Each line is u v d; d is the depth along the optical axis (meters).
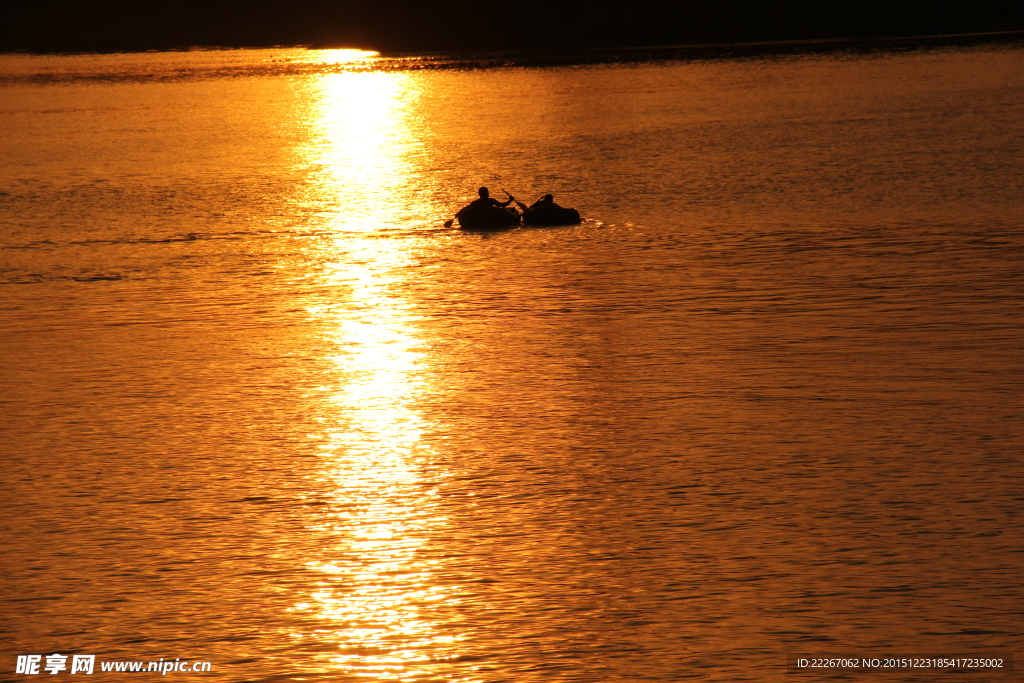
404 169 143.75
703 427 51.75
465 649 34.56
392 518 43.19
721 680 32.69
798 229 97.06
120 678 33.56
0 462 49.62
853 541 40.16
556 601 36.94
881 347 63.12
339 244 98.81
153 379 61.66
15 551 41.06
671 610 36.22
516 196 121.31
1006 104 180.38
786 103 198.12
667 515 42.75
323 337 69.56
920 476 45.41
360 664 33.97
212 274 88.06
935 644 34.03
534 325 70.81
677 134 166.38
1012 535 40.25
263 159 156.12
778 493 44.28
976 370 58.47
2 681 33.41
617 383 58.66
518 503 44.22
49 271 90.38
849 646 34.03
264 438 52.06
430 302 77.56
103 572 39.47
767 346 64.25
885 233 93.38
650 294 77.50
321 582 38.53
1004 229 92.44
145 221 112.06
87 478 47.66
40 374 63.03
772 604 36.31
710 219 104.00
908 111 178.50
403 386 59.38
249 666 34.03
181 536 42.03
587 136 168.50
